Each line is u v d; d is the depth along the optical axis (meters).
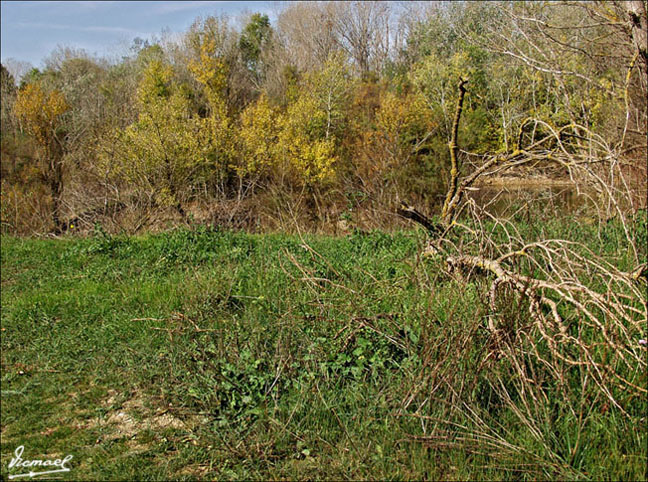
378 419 3.88
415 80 21.88
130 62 41.28
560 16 9.51
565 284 4.36
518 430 3.84
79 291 7.16
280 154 20.12
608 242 7.56
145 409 4.47
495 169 7.17
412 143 20.55
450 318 4.25
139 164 16.11
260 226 12.90
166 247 8.84
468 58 17.80
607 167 8.25
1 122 30.50
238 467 3.67
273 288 6.64
